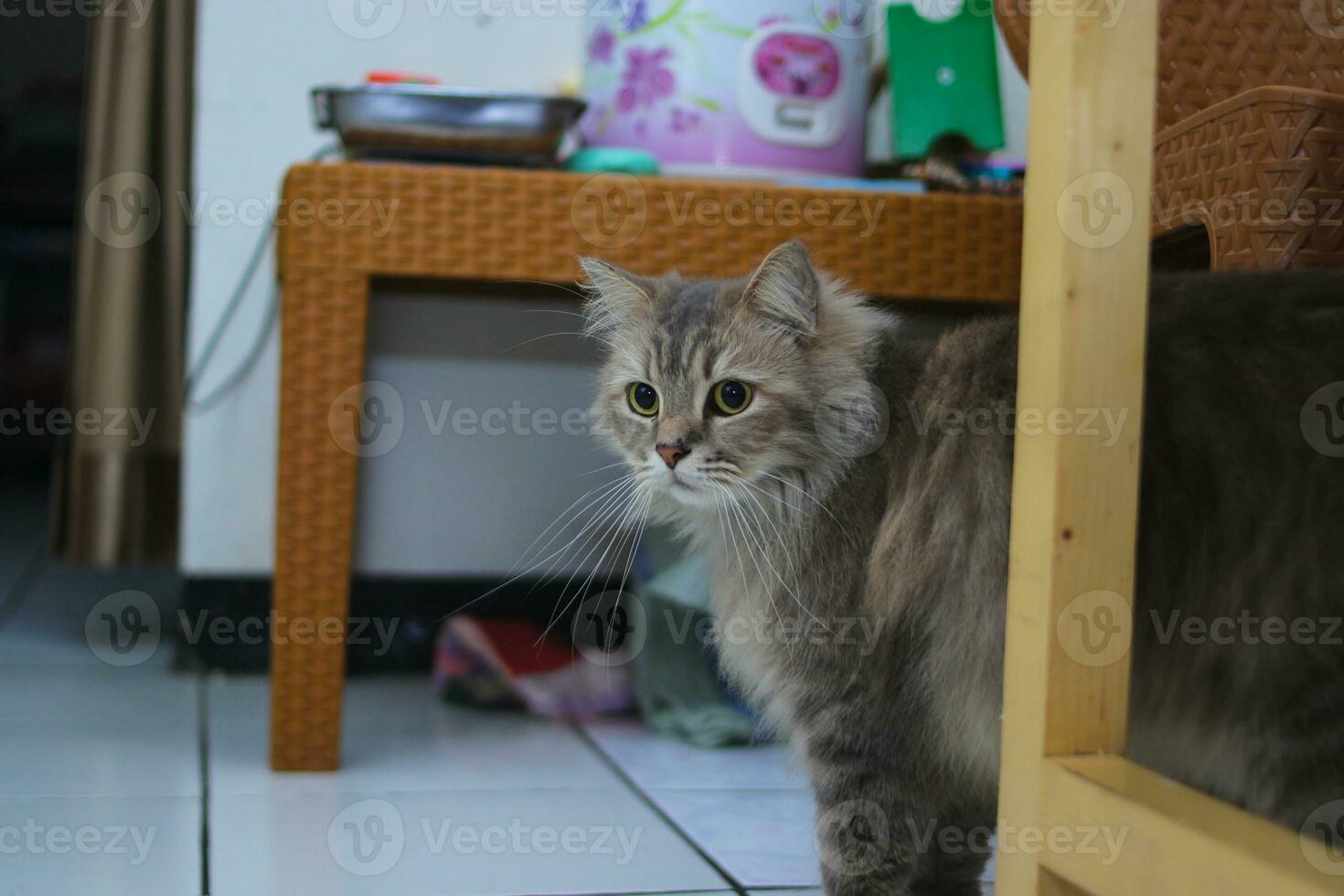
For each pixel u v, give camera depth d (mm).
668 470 1330
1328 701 969
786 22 1889
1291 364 1026
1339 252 1170
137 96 2279
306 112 2250
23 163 4547
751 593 1299
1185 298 1104
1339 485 977
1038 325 952
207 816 1491
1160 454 1055
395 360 2301
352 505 1666
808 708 1233
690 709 1933
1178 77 1436
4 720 1912
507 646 2158
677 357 1354
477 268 1634
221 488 2262
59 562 3408
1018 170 1900
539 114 1701
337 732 1696
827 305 1353
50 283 4727
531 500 2361
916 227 1661
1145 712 1069
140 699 2086
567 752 1859
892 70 1993
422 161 1738
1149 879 839
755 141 1893
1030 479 965
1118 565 947
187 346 2322
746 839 1465
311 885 1277
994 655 1126
